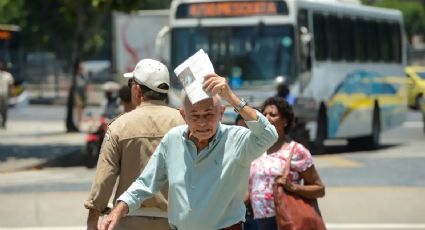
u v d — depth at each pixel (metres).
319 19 38.53
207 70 9.84
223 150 10.39
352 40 41.62
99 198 11.82
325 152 40.97
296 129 33.78
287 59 35.91
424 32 132.88
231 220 10.54
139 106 12.09
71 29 89.94
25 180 30.28
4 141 43.81
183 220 10.48
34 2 88.94
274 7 36.19
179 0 36.94
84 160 34.91
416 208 25.06
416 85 75.94
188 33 36.72
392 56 46.41
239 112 10.06
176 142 10.56
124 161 11.88
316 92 37.41
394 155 39.25
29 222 23.42
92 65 120.81
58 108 79.94
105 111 35.06
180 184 10.47
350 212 24.56
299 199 13.91
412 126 60.31
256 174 14.13
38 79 101.12
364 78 42.44
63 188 28.17
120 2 35.94
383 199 26.05
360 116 41.78
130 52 64.50
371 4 127.88
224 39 36.38
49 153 37.41
